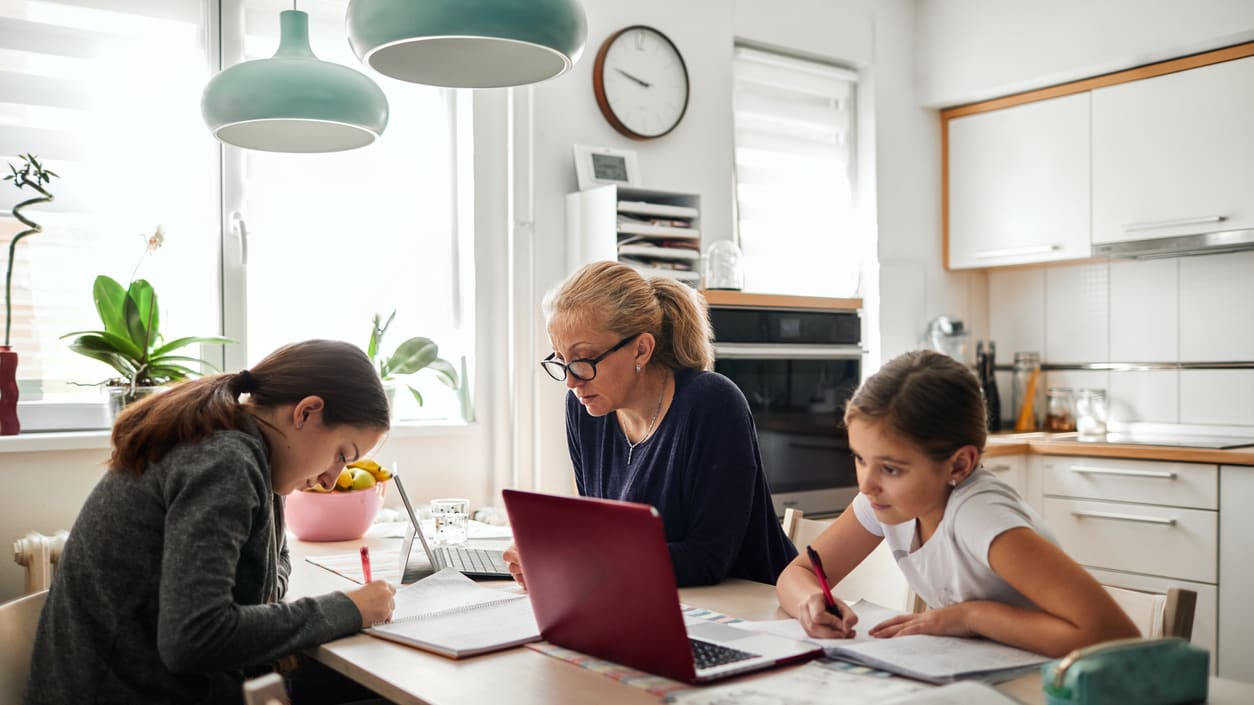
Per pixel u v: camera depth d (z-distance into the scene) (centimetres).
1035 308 397
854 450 124
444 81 174
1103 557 320
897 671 105
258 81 175
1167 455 302
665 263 291
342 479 206
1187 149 325
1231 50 314
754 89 354
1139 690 89
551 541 114
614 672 110
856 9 373
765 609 141
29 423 235
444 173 295
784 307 307
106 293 227
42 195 238
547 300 173
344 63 280
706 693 101
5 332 232
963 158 391
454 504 199
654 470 167
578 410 185
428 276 293
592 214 286
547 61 169
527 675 110
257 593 132
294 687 170
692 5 326
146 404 134
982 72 370
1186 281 352
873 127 377
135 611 126
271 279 269
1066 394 383
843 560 147
